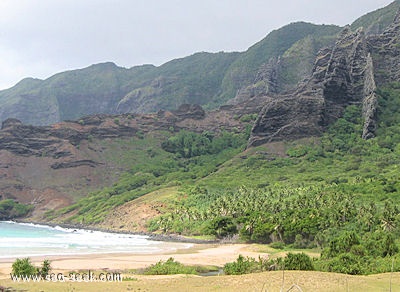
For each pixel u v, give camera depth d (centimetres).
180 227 17088
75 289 4738
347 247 7500
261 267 6372
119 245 13425
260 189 19525
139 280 5544
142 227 18950
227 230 15025
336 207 12769
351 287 4591
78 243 13825
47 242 13912
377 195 15100
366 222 10912
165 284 5056
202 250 12094
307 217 12344
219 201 17475
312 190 17375
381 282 4894
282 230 12575
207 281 5131
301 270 5850
